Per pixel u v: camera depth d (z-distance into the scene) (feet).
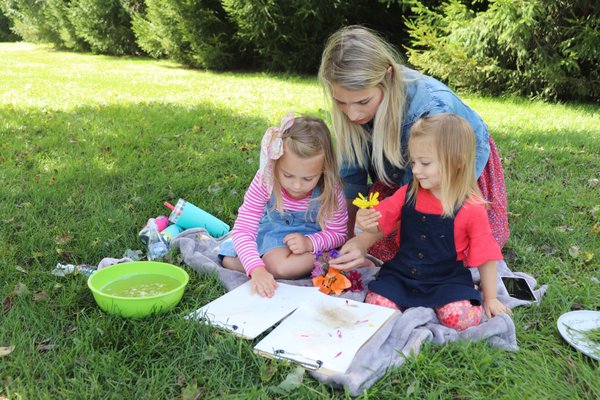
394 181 9.27
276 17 38.29
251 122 20.80
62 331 6.98
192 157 15.57
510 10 26.43
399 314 7.37
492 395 6.07
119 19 54.44
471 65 29.19
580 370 6.44
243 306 7.64
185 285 7.71
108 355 6.50
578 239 10.43
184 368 6.36
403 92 8.44
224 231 10.69
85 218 10.86
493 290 7.68
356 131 9.05
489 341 6.94
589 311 7.64
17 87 29.76
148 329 7.02
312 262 8.83
